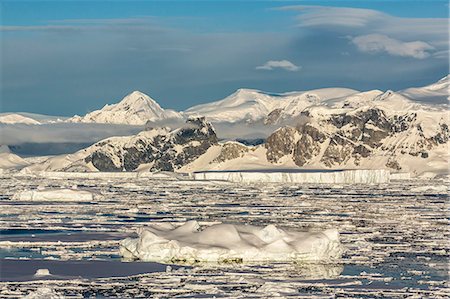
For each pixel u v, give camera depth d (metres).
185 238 147.12
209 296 112.00
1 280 122.56
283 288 116.50
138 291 115.44
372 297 113.31
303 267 137.38
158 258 141.88
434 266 140.25
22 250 155.62
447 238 182.25
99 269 132.88
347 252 155.25
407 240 177.75
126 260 142.88
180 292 114.94
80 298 110.75
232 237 145.75
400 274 131.88
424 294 115.50
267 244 145.38
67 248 159.25
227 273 130.00
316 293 115.19
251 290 116.81
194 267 135.75
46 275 126.69
